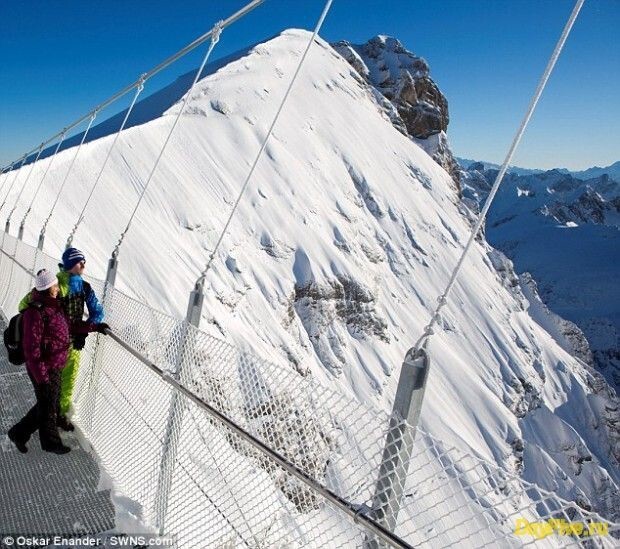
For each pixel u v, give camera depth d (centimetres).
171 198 4878
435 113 11731
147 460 319
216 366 258
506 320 8500
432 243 8662
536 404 7506
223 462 244
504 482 132
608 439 8288
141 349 353
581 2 233
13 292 848
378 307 6862
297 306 5912
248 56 8962
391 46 12412
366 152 9081
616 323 19400
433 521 146
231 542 230
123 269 3416
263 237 5947
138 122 7150
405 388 174
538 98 231
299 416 201
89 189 3681
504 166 222
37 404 366
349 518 180
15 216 1752
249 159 6750
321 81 9675
